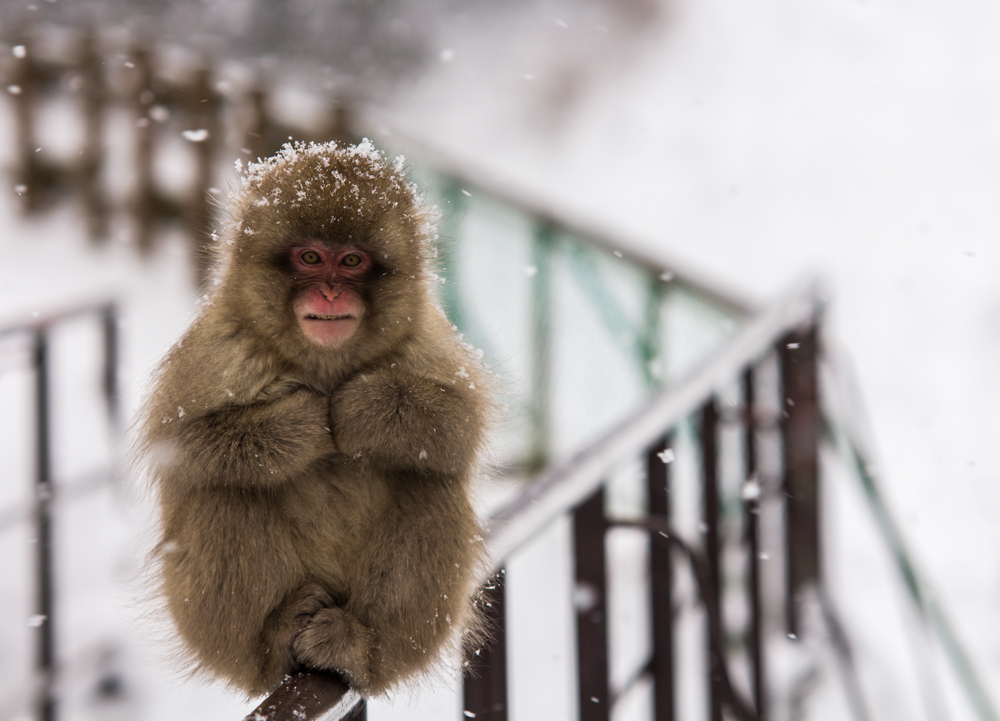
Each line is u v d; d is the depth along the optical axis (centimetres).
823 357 780
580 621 430
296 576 319
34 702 663
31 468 895
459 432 324
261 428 305
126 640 729
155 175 1394
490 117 2805
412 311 335
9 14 2072
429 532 326
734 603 771
